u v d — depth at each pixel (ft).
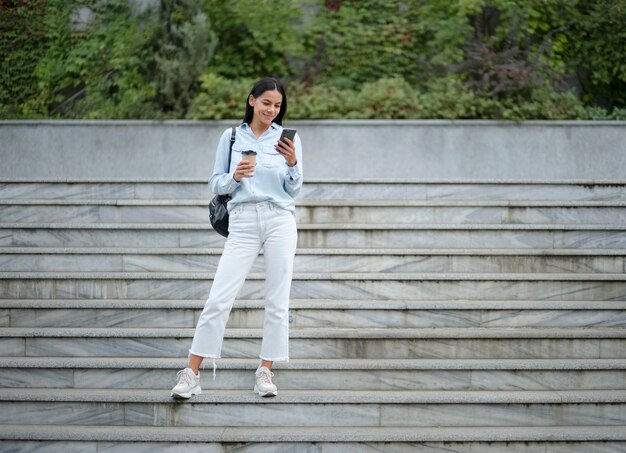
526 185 22.26
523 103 25.25
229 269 14.25
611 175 24.90
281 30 28.35
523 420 14.49
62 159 25.23
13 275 17.83
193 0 27.17
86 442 13.75
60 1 29.94
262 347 14.48
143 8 29.91
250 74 28.37
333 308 17.02
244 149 14.43
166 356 16.03
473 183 22.25
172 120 25.31
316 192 22.26
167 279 17.79
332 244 20.02
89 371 15.19
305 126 24.94
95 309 16.85
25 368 15.17
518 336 16.03
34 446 13.73
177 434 13.73
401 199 22.25
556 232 20.10
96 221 21.24
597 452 13.83
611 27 28.32
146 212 21.18
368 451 13.78
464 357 16.05
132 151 25.17
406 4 29.76
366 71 28.37
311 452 13.74
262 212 14.20
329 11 29.68
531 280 17.99
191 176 25.08
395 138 24.93
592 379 15.30
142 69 27.94
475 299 18.01
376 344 15.99
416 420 14.44
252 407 14.34
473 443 13.80
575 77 29.27
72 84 29.12
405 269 18.95
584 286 18.07
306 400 14.35
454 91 25.45
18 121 25.26
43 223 20.17
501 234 20.07
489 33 29.12
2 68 29.12
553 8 28.73
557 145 24.86
